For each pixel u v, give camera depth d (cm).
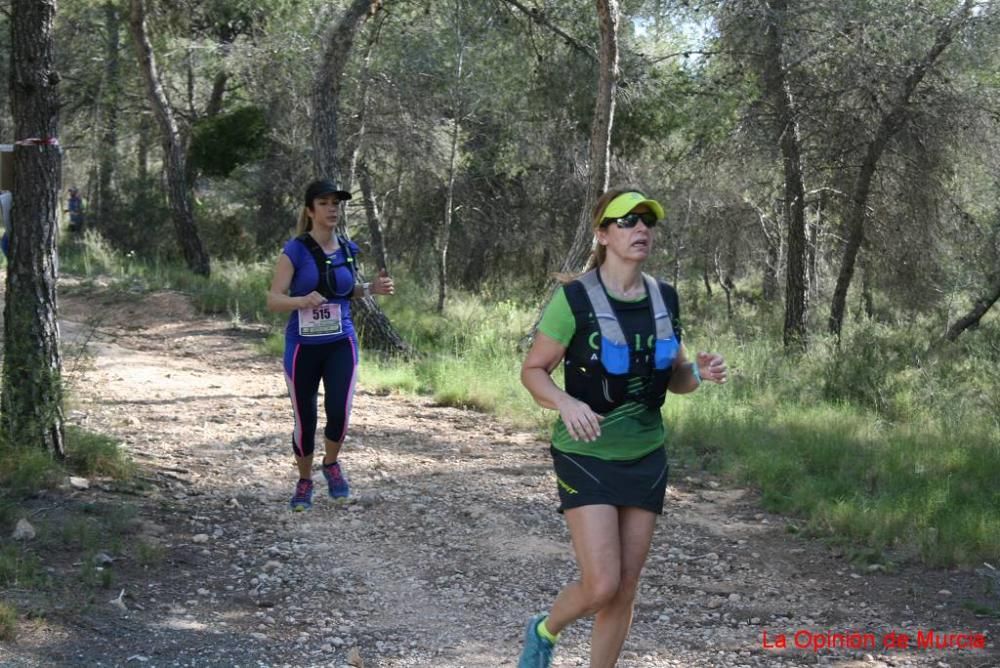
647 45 1962
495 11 1756
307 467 630
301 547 573
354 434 862
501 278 2462
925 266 1816
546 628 361
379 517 635
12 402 630
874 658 455
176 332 1439
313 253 588
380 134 2081
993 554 600
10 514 549
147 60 1922
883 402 1176
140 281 1748
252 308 1636
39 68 618
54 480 609
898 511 655
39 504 577
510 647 457
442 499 679
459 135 2144
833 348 1434
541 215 2347
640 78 1783
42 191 629
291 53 1970
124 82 2391
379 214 2556
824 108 1648
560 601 356
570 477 348
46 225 633
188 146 2514
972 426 1004
